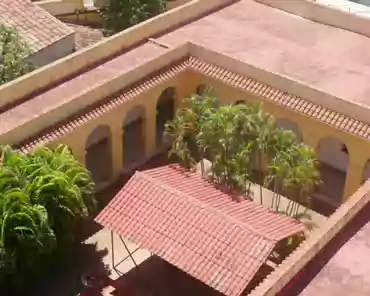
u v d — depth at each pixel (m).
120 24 45.44
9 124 32.00
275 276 23.89
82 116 33.44
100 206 35.53
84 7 49.44
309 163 32.09
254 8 42.84
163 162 38.53
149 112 37.28
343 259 25.55
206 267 27.92
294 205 35.34
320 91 34.00
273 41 39.53
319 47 39.16
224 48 38.62
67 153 30.62
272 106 35.75
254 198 35.31
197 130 34.09
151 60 36.22
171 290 31.33
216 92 37.59
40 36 39.66
